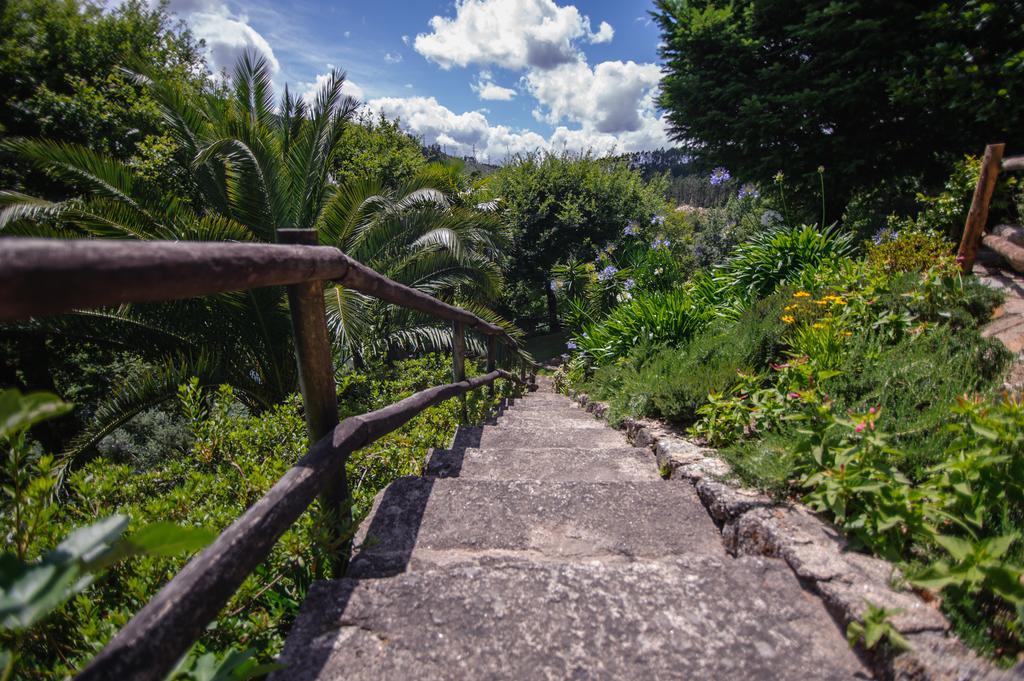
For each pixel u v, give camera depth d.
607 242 17.12
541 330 20.80
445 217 6.87
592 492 2.15
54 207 5.06
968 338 2.70
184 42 14.80
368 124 16.02
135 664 0.74
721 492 1.98
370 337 6.05
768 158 8.34
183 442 4.23
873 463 1.71
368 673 1.13
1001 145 3.68
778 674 1.15
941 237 4.62
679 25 9.08
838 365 2.68
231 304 5.46
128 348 5.55
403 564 1.67
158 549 0.67
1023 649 1.14
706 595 1.38
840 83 7.38
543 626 1.26
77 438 4.42
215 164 6.56
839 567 1.43
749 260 6.16
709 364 3.79
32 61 10.76
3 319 0.60
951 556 1.45
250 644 1.31
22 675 1.13
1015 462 1.56
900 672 1.10
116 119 9.99
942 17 6.36
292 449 2.34
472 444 3.59
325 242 6.38
